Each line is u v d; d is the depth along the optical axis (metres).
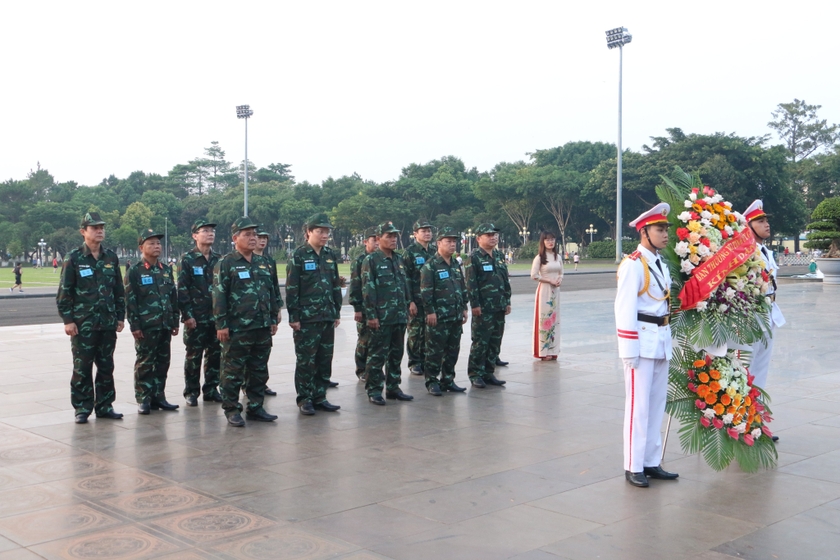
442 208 81.12
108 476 5.20
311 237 7.39
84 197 95.12
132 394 8.30
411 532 4.11
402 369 10.03
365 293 7.68
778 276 34.50
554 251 10.22
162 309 7.34
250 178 121.75
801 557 3.74
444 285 8.09
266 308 6.97
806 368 9.37
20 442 6.16
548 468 5.34
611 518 4.32
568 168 79.38
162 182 113.00
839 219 27.08
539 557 3.76
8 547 3.91
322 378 7.42
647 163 61.06
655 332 5.00
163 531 4.14
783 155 60.47
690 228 5.28
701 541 3.96
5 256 84.31
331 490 4.86
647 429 5.09
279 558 3.75
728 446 5.22
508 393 8.16
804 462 5.47
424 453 5.77
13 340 13.34
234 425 6.75
